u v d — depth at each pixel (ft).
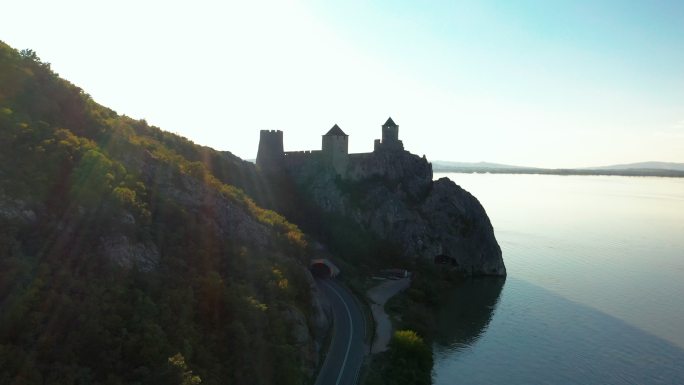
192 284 154.20
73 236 140.05
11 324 111.24
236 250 186.19
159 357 124.16
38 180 145.59
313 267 322.75
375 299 295.48
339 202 407.85
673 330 287.89
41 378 105.40
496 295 353.10
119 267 139.74
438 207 431.43
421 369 215.10
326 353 206.08
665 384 226.79
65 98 194.49
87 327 119.55
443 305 327.47
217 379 135.23
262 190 366.84
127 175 172.14
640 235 609.83
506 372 233.55
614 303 334.85
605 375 233.55
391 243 399.03
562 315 310.86
